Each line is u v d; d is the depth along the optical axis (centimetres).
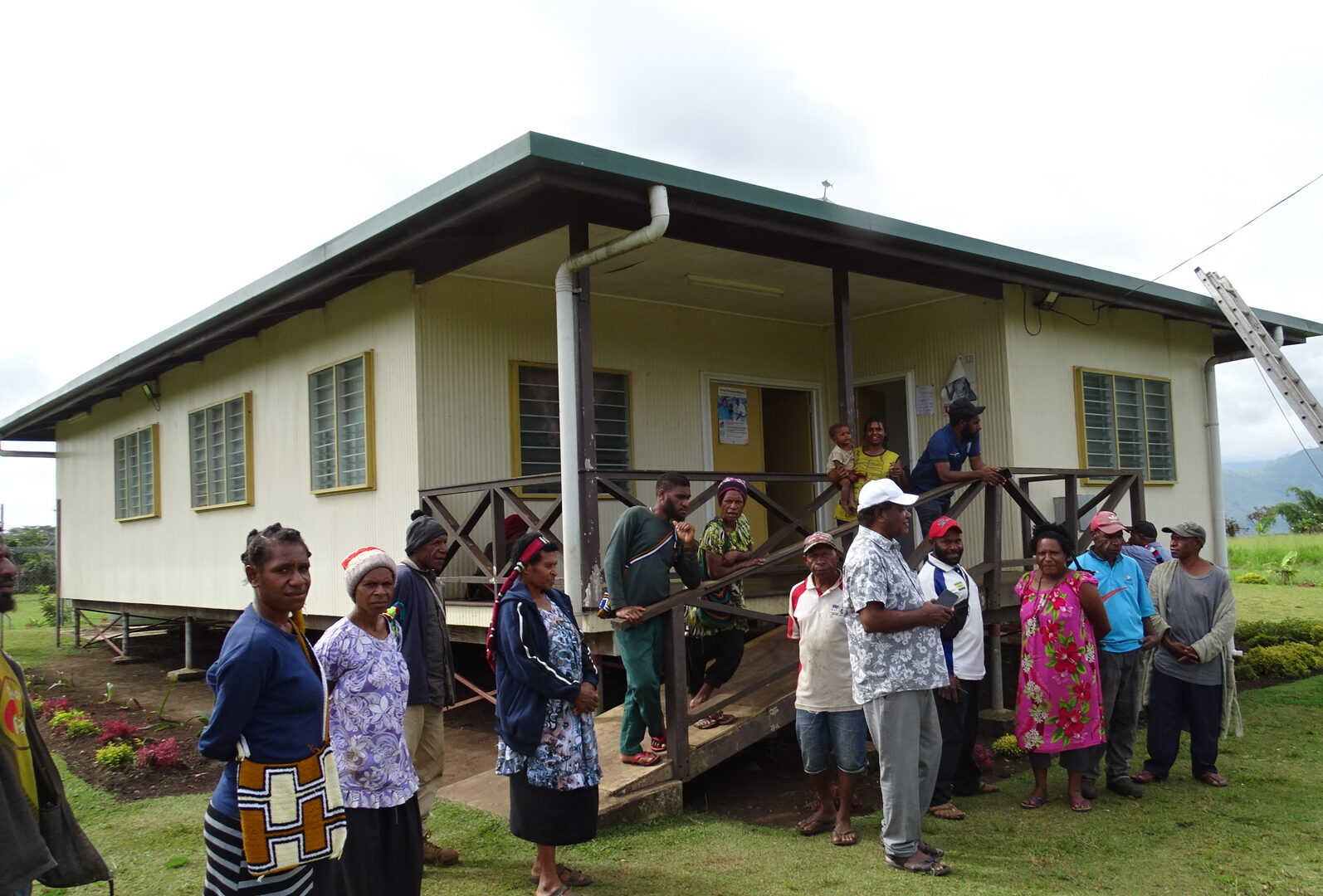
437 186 625
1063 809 550
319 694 315
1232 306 951
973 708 575
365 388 827
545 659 414
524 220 689
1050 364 970
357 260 748
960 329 959
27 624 2089
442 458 780
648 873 455
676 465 932
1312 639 1113
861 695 461
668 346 941
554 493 854
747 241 732
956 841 497
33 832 293
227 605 1064
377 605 366
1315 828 506
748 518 1026
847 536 795
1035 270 870
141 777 669
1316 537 3412
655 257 773
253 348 1023
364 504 834
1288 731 733
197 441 1141
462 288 805
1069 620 543
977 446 762
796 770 648
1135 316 1085
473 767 676
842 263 794
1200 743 596
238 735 299
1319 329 1184
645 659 545
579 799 420
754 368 1013
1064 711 543
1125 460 1052
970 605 556
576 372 652
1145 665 617
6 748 293
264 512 995
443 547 489
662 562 550
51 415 1522
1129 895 422
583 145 566
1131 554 770
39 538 2916
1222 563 1165
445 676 483
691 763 562
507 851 487
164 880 466
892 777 452
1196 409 1166
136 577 1302
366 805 352
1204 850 477
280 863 296
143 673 1245
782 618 630
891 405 1064
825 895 425
